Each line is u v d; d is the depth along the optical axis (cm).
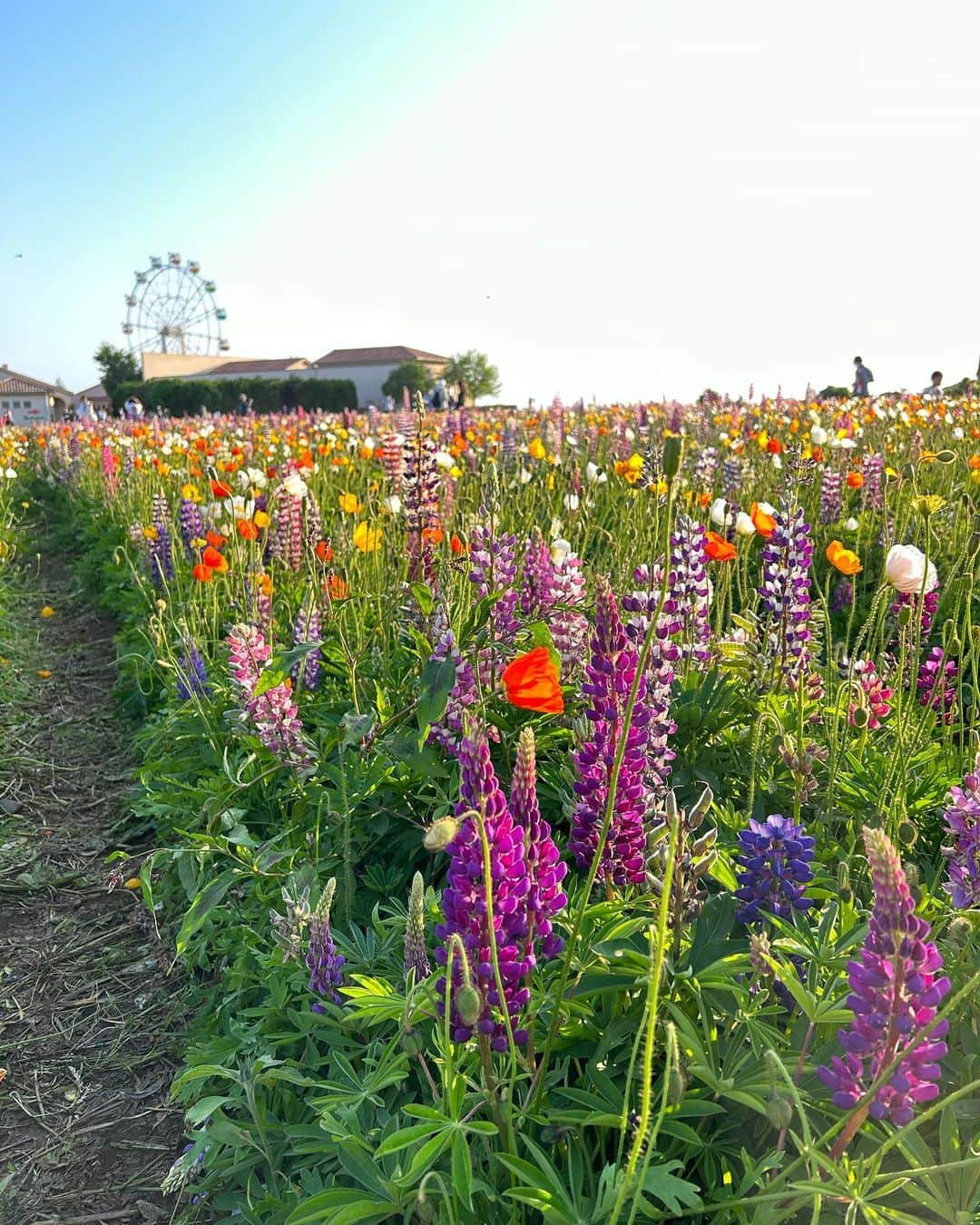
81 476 1438
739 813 321
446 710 351
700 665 406
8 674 708
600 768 244
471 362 5962
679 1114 199
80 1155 298
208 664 531
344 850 351
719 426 1295
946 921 248
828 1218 187
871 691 377
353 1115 222
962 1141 201
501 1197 197
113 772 570
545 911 202
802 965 230
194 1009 358
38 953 401
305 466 834
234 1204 251
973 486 747
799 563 371
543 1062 210
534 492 746
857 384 1959
